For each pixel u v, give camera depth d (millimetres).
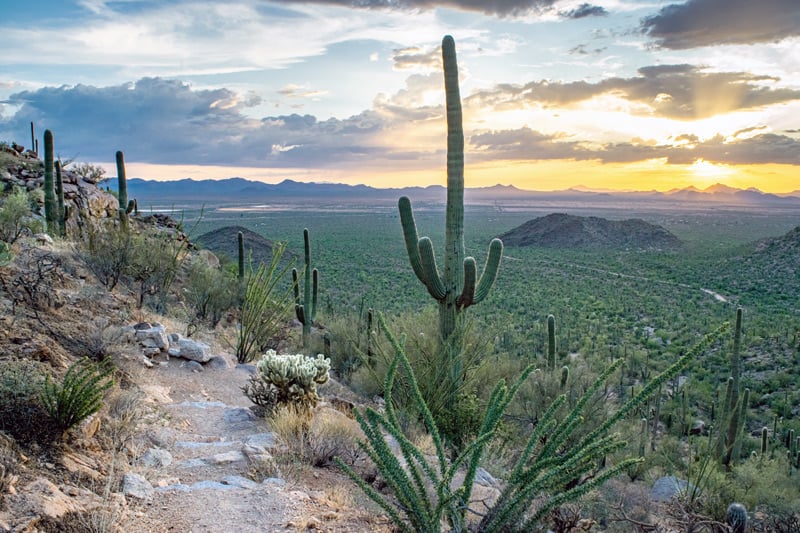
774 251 136375
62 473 4484
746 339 56250
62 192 15109
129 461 5242
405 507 4133
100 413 5828
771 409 37719
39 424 4836
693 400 33562
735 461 16969
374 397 11945
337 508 4852
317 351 16750
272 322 12422
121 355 7680
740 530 5980
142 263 12219
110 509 4078
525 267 153875
